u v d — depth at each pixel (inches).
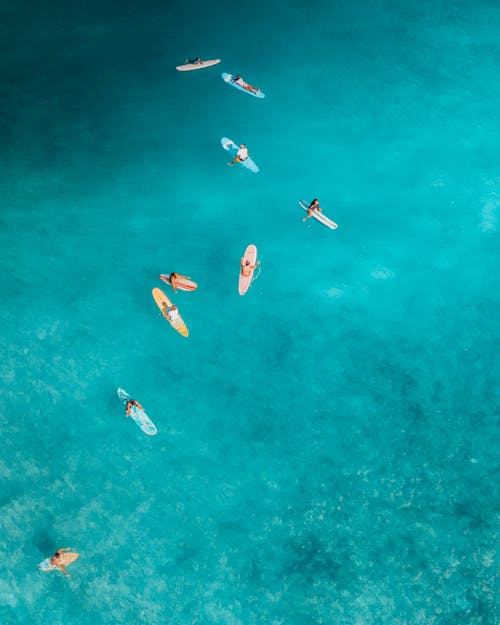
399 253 1198.3
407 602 822.5
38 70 1565.0
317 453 952.3
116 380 1019.9
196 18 1726.1
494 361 1056.2
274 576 840.9
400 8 1763.0
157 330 1083.9
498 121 1438.2
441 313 1118.4
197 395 1008.9
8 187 1290.6
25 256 1176.8
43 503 890.1
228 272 1167.0
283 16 1733.5
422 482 923.4
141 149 1376.7
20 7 1756.9
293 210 1264.8
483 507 898.7
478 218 1251.2
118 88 1519.4
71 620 802.8
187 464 934.4
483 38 1659.7
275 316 1111.6
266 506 898.7
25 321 1084.5
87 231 1220.5
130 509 890.1
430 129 1419.8
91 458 933.2
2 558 843.4
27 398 991.6
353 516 891.4
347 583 834.8
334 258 1189.1
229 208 1266.0
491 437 967.6
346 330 1095.6
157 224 1235.9
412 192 1295.5
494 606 818.2
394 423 983.6
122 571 839.7
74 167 1336.1
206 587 831.7
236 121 1439.5
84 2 1777.8
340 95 1498.5
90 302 1117.1
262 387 1023.0
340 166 1343.5
